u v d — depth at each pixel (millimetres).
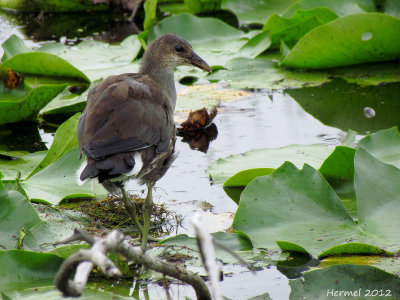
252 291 6633
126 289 6738
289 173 7992
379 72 13234
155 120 7773
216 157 10195
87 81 12961
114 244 4973
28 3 18156
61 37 16078
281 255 7195
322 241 7242
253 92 12727
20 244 7301
